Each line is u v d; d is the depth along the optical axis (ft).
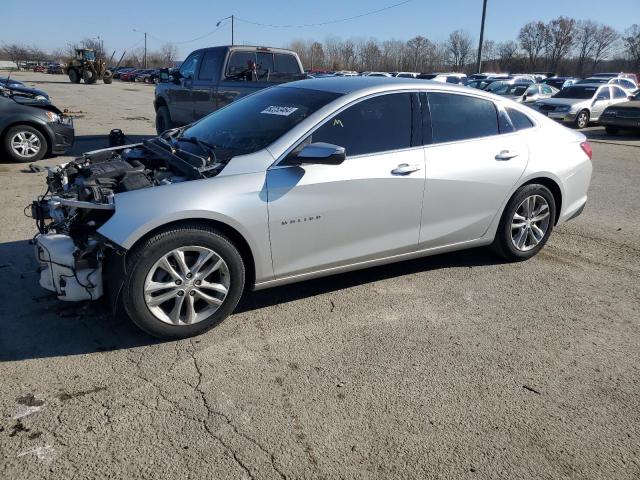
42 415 8.76
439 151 13.58
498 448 8.49
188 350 10.86
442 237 14.19
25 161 29.14
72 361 10.29
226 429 8.64
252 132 12.62
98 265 10.43
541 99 61.41
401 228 13.34
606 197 25.22
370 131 12.71
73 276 10.44
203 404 9.22
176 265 10.75
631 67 266.77
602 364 11.02
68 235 10.74
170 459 7.96
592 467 8.19
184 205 10.37
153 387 9.62
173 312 10.88
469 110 14.44
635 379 10.53
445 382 10.16
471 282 14.76
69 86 115.85
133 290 10.31
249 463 7.95
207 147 12.50
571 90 62.54
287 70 33.81
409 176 12.99
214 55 31.89
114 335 11.27
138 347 10.87
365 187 12.38
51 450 8.02
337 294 13.71
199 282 10.97
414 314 12.81
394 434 8.70
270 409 9.17
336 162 11.05
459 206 14.16
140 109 64.80
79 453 7.99
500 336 11.96
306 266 12.23
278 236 11.55
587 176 16.78
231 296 11.39
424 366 10.66
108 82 136.05
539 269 15.87
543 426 9.05
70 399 9.20
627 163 35.83
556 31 280.92
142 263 10.23
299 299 13.35
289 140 11.75
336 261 12.61
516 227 15.67
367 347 11.28
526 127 15.49
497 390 9.98
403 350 11.21
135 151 13.88
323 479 7.73
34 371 9.91
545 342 11.78
